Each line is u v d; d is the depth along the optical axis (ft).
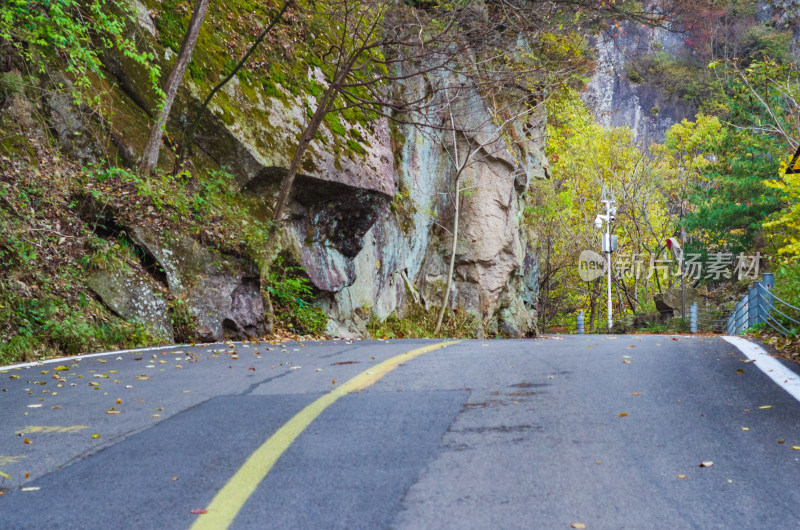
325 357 29.94
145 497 12.20
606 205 135.54
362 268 67.31
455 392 20.22
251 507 11.62
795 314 42.39
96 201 39.93
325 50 62.64
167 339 38.40
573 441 14.99
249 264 46.47
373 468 13.43
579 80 96.17
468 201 83.76
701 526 10.51
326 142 56.95
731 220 115.75
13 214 35.76
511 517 10.94
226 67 51.67
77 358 30.09
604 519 10.81
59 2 38.50
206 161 49.65
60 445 15.66
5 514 11.60
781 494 11.73
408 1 65.31
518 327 91.45
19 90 40.34
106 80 45.96
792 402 18.31
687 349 29.89
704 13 83.30
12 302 32.17
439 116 78.79
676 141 167.12
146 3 48.73
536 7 64.23
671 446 14.56
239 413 18.16
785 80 96.63
